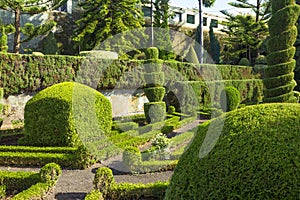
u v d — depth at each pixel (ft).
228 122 9.93
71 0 70.23
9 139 32.07
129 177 20.65
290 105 10.04
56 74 44.62
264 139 8.74
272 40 38.96
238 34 78.28
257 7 80.28
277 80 38.73
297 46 70.33
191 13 94.02
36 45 63.52
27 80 42.27
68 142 26.30
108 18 60.75
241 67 71.46
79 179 19.92
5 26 52.21
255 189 8.16
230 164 8.67
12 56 41.14
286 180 8.01
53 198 16.44
